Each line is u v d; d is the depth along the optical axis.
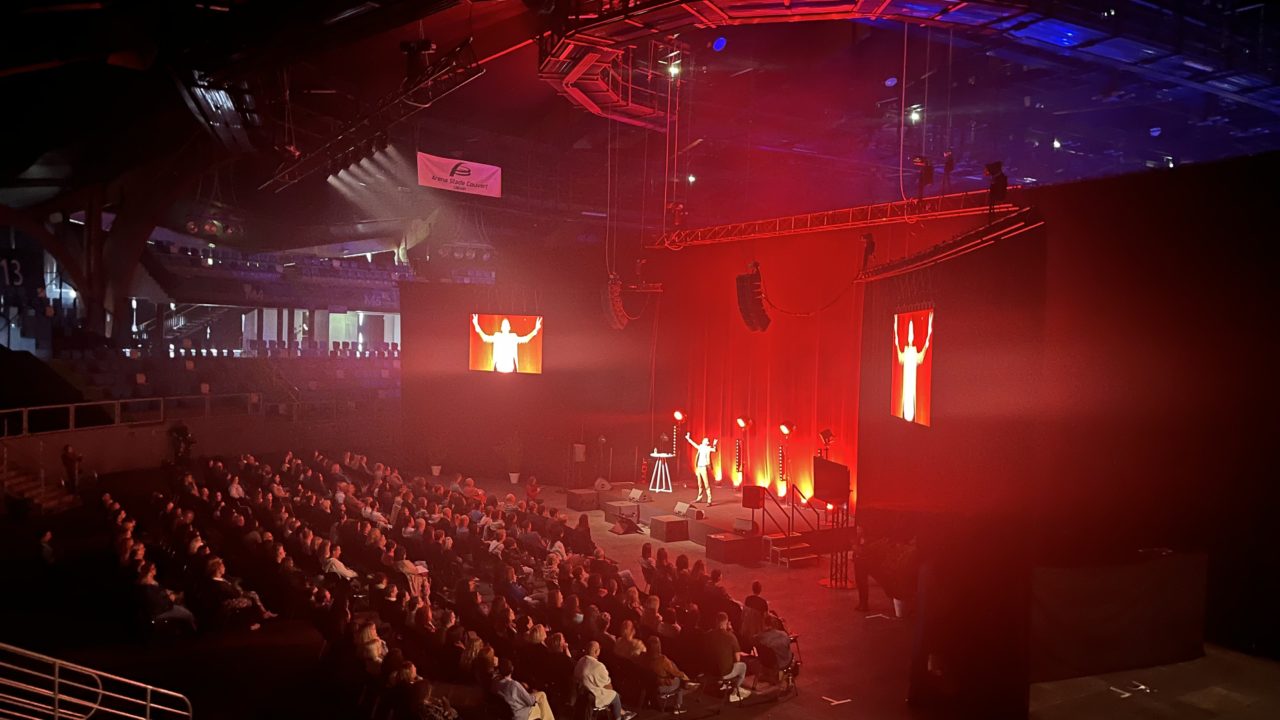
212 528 18.64
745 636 13.70
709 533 21.45
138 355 32.88
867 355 22.08
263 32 18.00
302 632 13.90
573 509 26.05
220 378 34.03
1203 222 15.01
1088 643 13.38
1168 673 13.51
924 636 12.40
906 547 16.53
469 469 31.94
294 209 38.16
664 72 23.62
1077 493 16.62
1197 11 17.00
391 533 18.05
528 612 13.89
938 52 25.34
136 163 30.56
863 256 22.98
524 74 30.14
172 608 13.30
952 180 28.14
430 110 31.84
